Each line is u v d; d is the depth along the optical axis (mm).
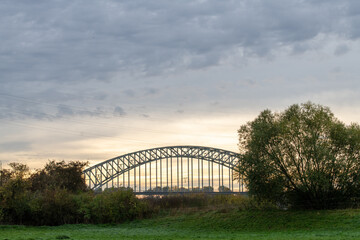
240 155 80438
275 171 77062
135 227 87562
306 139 77000
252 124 81812
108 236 61344
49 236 59031
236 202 105188
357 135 78000
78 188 124438
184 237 59562
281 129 78188
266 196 78625
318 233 60875
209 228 79062
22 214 89500
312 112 81438
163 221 91000
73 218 92625
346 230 62688
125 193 98812
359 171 77750
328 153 75375
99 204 94062
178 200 113750
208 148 175875
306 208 81375
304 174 76312
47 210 90812
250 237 58125
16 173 90500
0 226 80312
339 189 79500
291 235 59562
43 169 125312
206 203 112062
